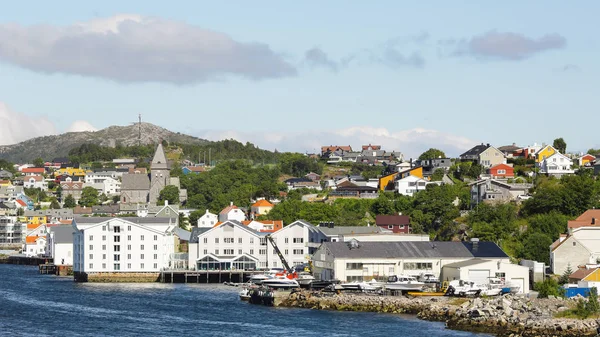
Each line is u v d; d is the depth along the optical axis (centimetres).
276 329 19062
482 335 17862
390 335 18050
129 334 18862
